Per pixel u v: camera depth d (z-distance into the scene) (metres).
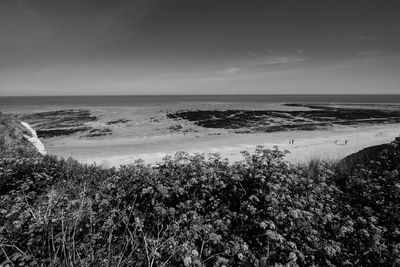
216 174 4.68
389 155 6.35
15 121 11.71
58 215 3.62
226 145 31.73
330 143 31.50
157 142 34.66
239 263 3.05
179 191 4.15
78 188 5.37
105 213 3.85
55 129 46.31
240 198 4.20
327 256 3.33
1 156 6.60
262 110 86.25
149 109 94.88
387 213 4.10
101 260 2.85
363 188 4.78
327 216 3.70
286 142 33.06
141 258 3.04
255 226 3.56
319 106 108.38
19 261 2.89
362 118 61.56
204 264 2.96
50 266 2.54
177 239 3.35
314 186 4.64
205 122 56.09
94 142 34.84
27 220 3.59
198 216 3.73
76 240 3.27
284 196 4.02
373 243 3.43
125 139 37.19
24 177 5.62
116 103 147.25
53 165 7.07
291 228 3.48
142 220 3.60
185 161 5.24
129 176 4.85
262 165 4.70
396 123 52.69
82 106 114.56
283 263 3.14
